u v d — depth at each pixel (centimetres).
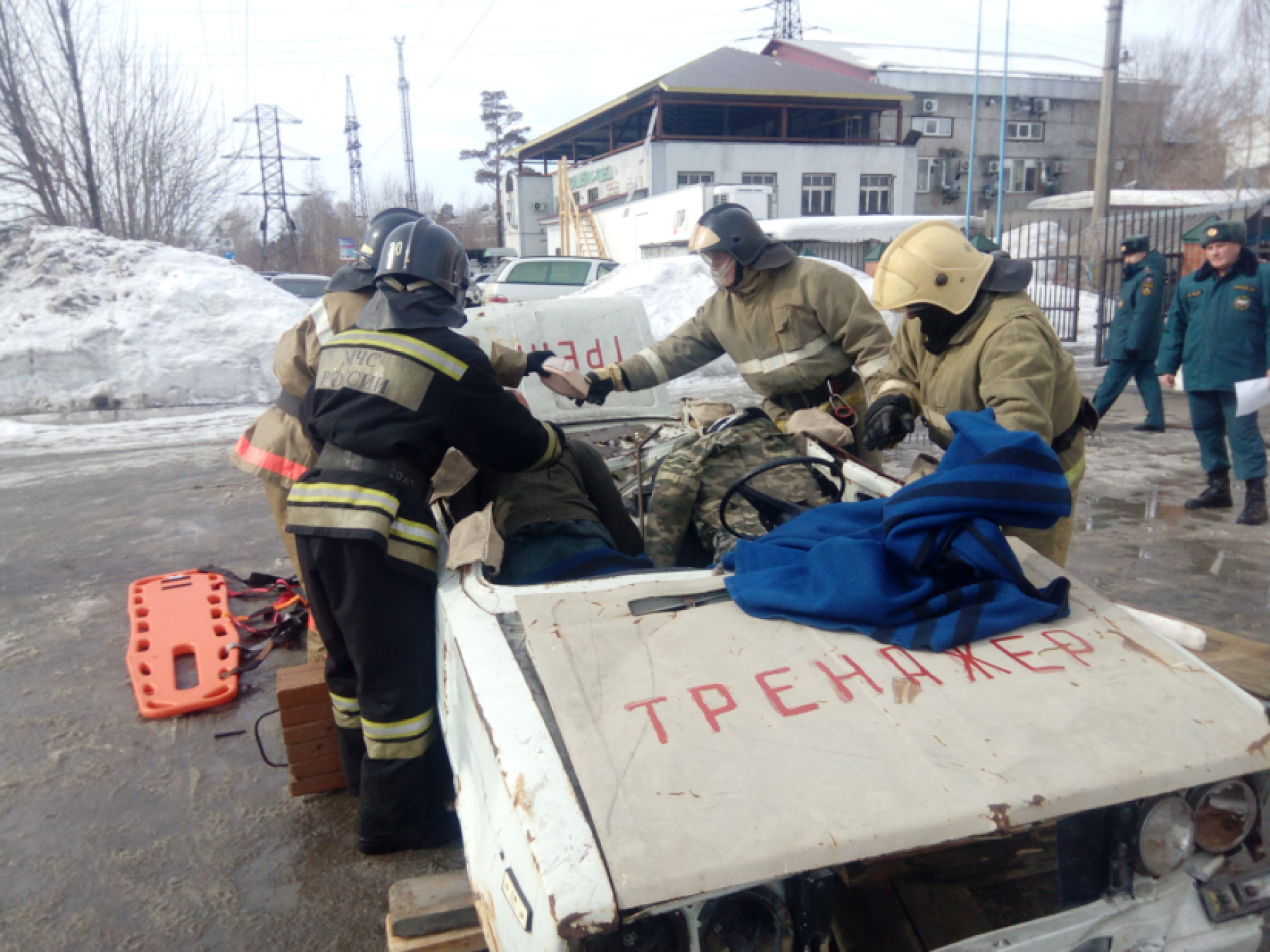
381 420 219
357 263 292
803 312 354
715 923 129
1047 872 184
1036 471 193
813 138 3619
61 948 225
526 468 240
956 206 3884
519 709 158
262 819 277
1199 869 155
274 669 380
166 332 1117
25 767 309
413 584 224
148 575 501
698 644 175
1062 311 1556
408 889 203
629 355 411
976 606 180
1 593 480
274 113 4109
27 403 1052
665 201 2558
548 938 122
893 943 169
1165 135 3672
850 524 219
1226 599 425
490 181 6322
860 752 145
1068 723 153
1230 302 532
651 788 138
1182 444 767
